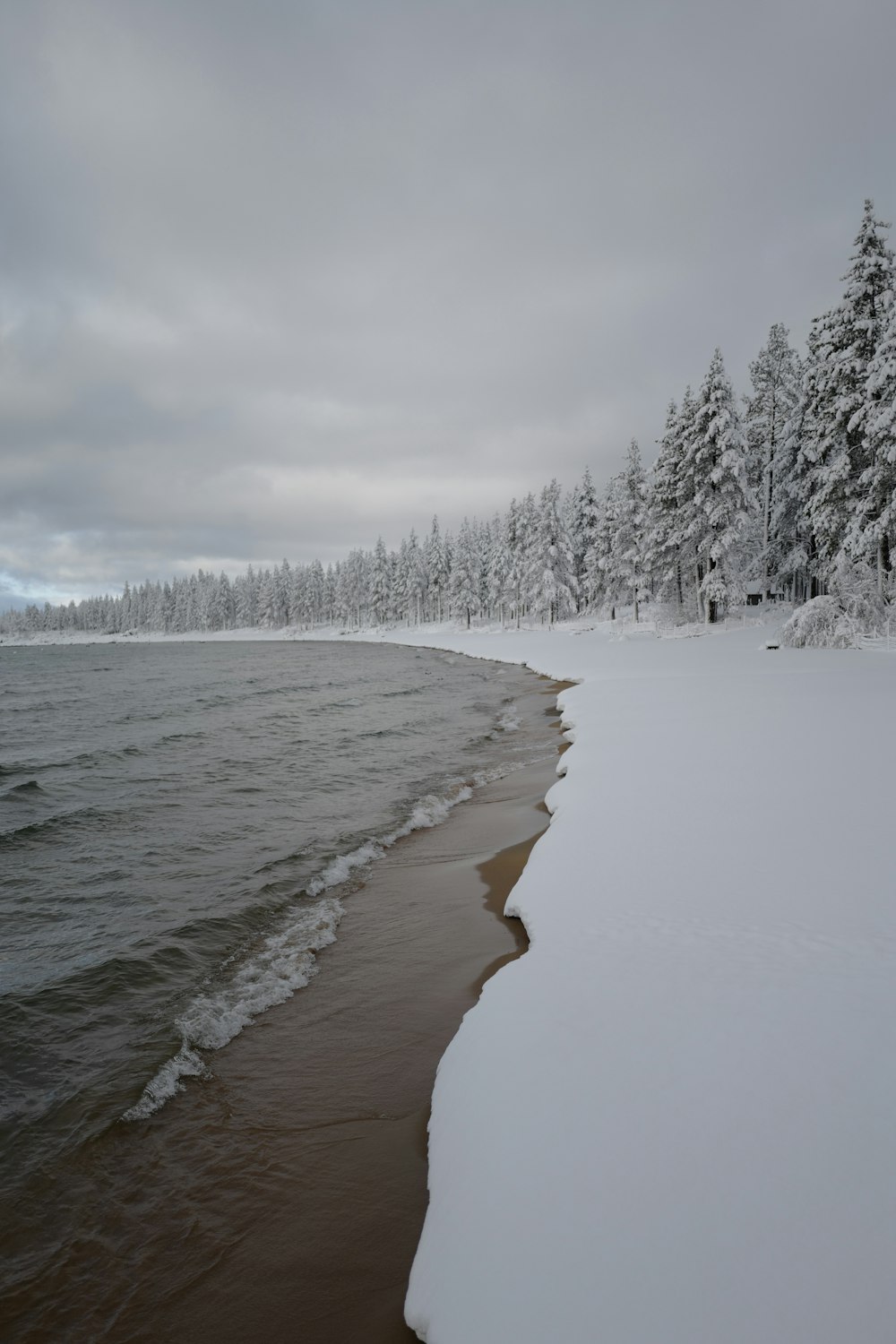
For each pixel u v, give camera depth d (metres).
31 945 6.68
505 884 7.59
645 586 50.31
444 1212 3.02
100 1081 4.61
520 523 68.44
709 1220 2.41
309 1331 2.86
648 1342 2.05
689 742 10.52
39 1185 3.75
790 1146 2.65
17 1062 4.85
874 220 25.23
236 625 147.75
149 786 13.23
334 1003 5.54
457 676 35.72
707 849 6.14
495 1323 2.32
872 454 24.92
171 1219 3.51
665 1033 3.56
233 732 19.78
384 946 6.46
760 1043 3.30
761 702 13.34
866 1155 2.54
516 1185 2.84
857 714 11.12
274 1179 3.73
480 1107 3.47
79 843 9.77
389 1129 4.08
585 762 10.59
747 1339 1.99
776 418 39.38
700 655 26.34
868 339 25.42
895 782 7.27
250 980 5.96
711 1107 2.94
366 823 10.45
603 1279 2.31
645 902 5.33
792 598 42.00
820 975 3.84
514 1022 4.06
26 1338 2.91
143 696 32.41
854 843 5.76
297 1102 4.37
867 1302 2.02
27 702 30.67
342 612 122.69
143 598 171.50
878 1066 2.99
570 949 4.82
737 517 34.25
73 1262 3.28
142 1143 4.04
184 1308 3.03
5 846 9.66
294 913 7.36
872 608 24.95
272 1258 3.25
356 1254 3.24
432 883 7.91
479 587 86.25
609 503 53.94
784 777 7.98
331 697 28.56
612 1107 3.09
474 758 14.72
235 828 10.39
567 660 31.23
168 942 6.70
